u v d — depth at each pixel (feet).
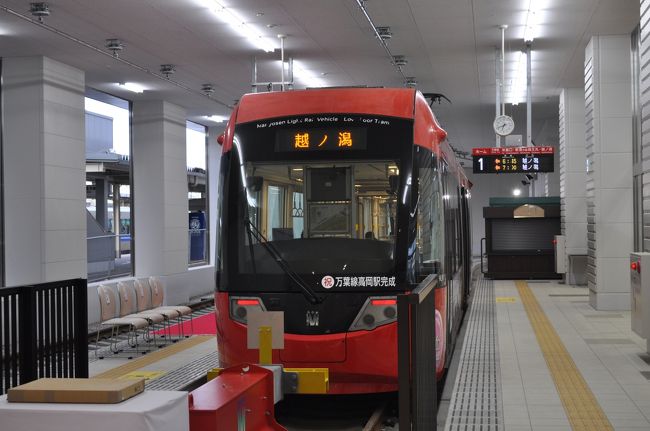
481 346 35.47
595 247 48.78
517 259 76.69
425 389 15.10
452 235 31.19
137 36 40.65
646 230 32.58
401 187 23.88
